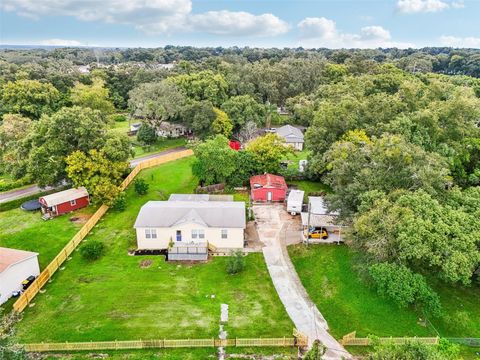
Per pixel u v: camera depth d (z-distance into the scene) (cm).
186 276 3300
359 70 10644
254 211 4509
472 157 4784
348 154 3816
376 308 2861
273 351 2480
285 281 3231
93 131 4712
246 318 2783
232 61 12594
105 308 2872
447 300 2916
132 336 2588
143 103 7150
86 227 3969
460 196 3095
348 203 3469
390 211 2808
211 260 3550
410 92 5316
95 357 2420
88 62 19588
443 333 2631
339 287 3111
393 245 2758
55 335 2592
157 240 3719
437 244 2584
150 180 5541
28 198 4841
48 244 3797
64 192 4581
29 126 5550
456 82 9219
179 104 7231
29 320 2736
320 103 6244
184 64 12056
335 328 2709
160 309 2870
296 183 5303
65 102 8488
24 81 8006
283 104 10100
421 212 2775
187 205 3953
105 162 4475
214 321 2747
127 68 12050
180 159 6506
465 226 2705
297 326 2714
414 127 4428
